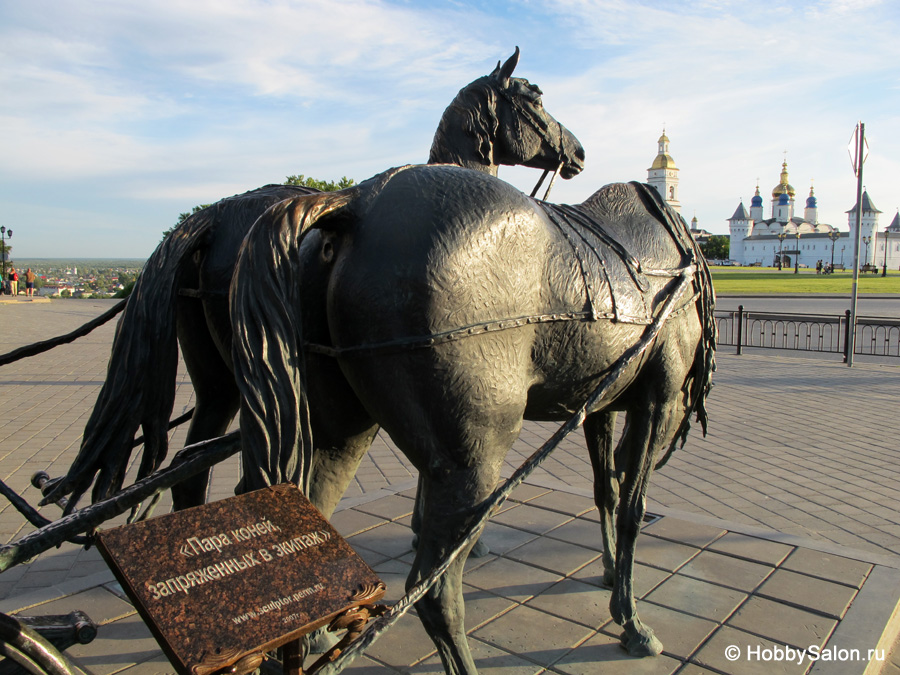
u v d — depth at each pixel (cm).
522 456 654
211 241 282
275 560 161
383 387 206
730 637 299
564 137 338
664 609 323
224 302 273
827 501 509
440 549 216
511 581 354
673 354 284
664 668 277
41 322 1972
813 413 827
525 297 219
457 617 219
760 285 4262
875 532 448
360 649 169
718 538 405
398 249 202
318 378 230
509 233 214
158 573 148
